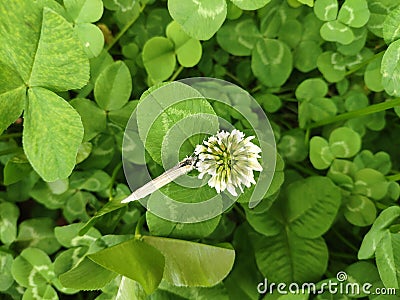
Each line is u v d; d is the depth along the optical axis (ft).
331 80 0.62
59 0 0.54
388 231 0.52
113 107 0.56
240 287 0.59
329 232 0.65
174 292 0.54
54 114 0.47
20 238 0.61
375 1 0.58
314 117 0.63
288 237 0.58
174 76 0.60
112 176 0.61
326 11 0.57
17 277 0.58
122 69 0.55
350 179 0.59
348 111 0.63
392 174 0.65
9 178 0.58
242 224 0.61
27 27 0.45
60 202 0.61
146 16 0.64
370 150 0.67
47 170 0.48
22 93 0.47
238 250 0.60
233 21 0.62
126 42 0.64
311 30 0.63
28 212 0.66
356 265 0.56
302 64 0.63
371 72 0.60
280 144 0.63
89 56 0.55
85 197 0.62
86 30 0.54
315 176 0.58
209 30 0.51
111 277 0.50
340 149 0.60
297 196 0.58
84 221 0.61
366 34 0.60
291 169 0.65
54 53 0.46
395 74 0.51
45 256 0.59
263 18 0.62
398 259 0.52
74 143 0.48
